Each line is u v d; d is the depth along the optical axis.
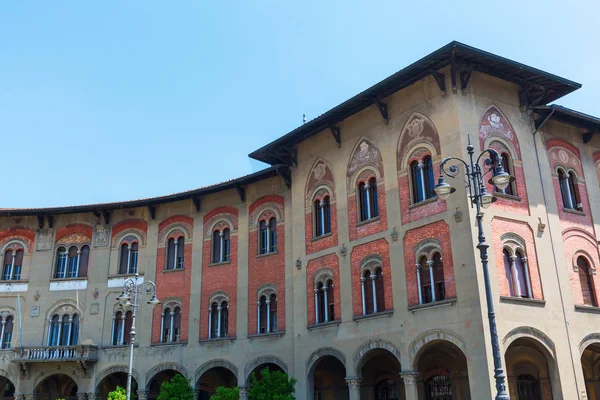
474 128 25.34
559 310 24.62
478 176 17.58
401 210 26.56
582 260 27.47
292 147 33.25
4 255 39.75
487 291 16.05
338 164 30.45
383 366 29.91
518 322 23.03
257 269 34.41
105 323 37.31
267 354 32.19
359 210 28.84
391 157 27.66
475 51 24.39
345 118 30.33
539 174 26.92
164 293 36.97
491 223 24.08
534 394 25.67
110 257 38.81
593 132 30.47
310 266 30.62
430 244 24.92
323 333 28.83
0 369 37.00
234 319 34.34
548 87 27.22
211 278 36.00
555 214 26.67
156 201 38.31
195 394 33.72
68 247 39.75
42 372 36.59
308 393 28.86
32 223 40.19
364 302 27.28
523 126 27.28
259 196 35.75
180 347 35.25
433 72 25.69
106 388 38.50
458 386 26.86
